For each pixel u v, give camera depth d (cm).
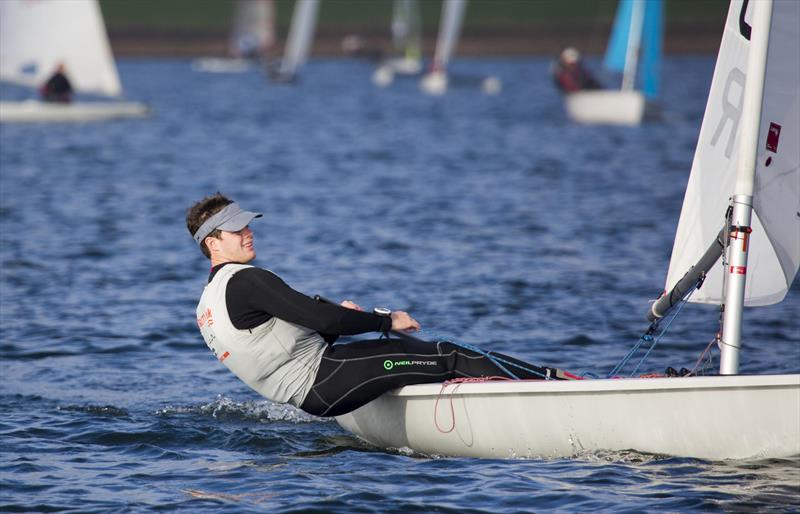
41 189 5994
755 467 1716
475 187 6203
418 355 1894
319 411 1881
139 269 3797
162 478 1772
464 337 2844
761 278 1889
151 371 2559
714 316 3091
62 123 10431
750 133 1753
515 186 6234
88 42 9600
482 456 1869
